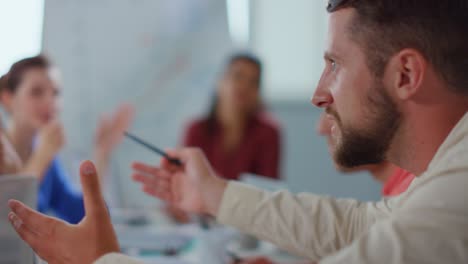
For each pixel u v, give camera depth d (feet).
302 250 3.03
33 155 4.74
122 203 7.04
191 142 7.04
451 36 1.89
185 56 8.68
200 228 4.70
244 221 3.12
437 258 1.54
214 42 8.73
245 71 7.00
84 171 2.00
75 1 8.16
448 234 1.56
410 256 1.54
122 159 7.62
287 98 9.52
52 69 4.98
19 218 2.03
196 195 3.29
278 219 3.04
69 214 4.92
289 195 3.13
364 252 1.61
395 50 1.93
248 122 7.07
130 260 1.91
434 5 1.91
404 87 1.94
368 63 1.98
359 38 1.99
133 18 8.50
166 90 8.63
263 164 7.01
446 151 1.88
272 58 9.50
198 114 8.70
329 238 2.95
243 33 9.45
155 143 8.53
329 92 2.14
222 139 7.02
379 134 2.03
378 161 2.15
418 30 1.90
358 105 2.02
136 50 8.51
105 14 8.36
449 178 1.73
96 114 8.25
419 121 1.98
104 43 8.38
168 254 4.21
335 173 9.53
